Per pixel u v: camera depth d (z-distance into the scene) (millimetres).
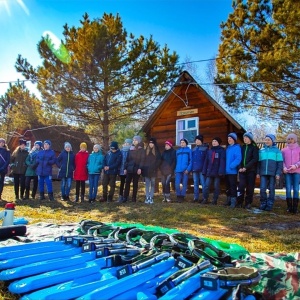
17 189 9453
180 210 6863
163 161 8531
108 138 13883
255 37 10617
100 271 2600
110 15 13453
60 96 12977
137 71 12797
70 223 5238
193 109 10930
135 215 6398
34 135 21891
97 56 12492
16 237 3902
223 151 7809
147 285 2344
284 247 3932
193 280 2270
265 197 7188
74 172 8977
